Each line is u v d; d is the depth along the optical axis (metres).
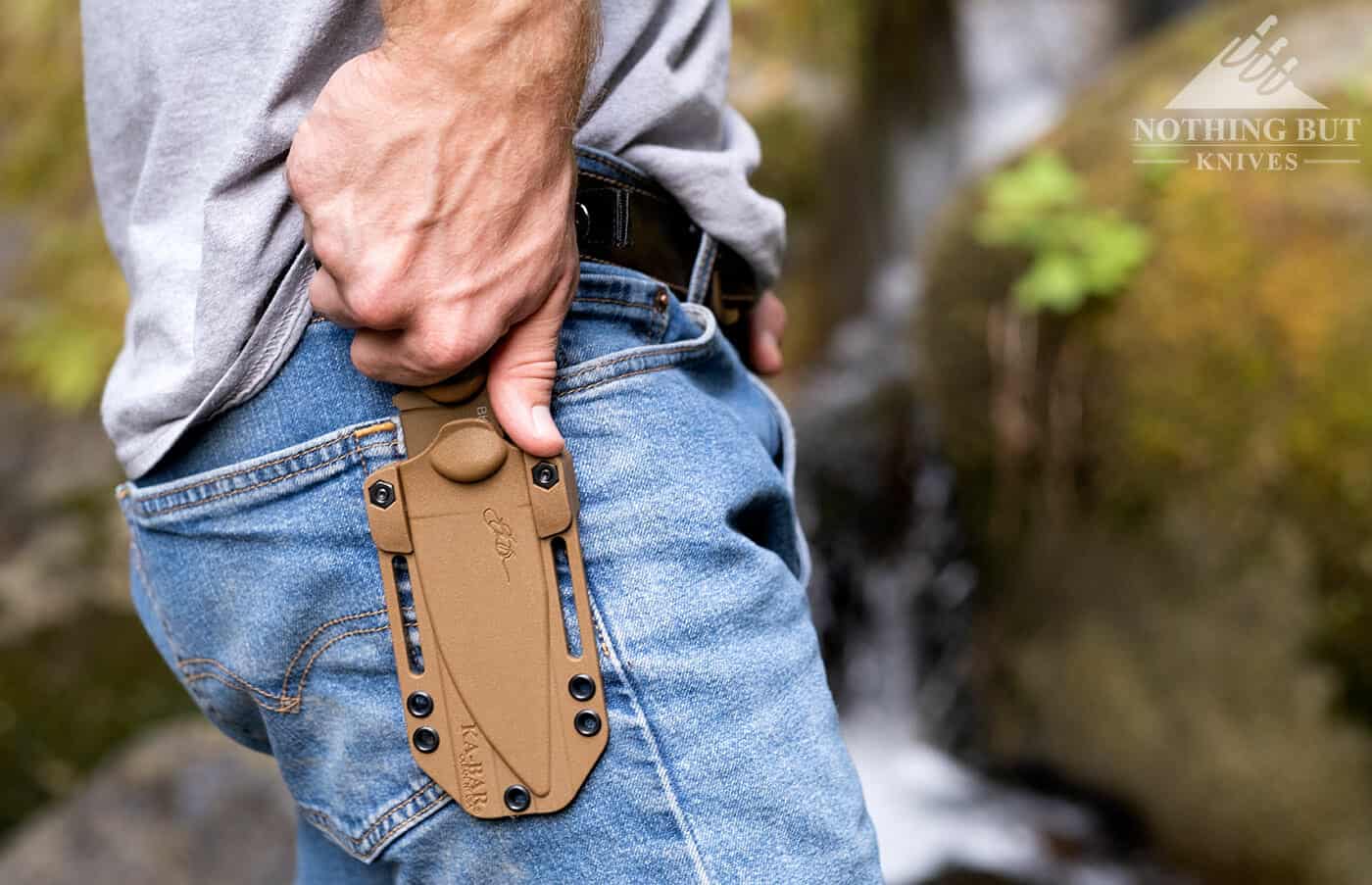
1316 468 2.33
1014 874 2.80
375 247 0.71
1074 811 2.92
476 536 0.78
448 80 0.71
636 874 0.79
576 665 0.78
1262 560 2.42
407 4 0.70
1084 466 2.68
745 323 1.06
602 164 0.84
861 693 3.40
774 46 4.11
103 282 3.50
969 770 3.14
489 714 0.79
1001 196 2.72
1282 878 2.51
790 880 0.79
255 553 0.81
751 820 0.79
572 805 0.79
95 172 0.92
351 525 0.79
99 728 2.68
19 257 3.60
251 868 2.24
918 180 4.36
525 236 0.73
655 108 0.87
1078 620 2.77
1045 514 2.78
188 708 2.74
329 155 0.72
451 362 0.73
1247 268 2.44
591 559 0.79
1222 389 2.45
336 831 0.87
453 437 0.77
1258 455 2.40
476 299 0.72
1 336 3.45
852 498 3.41
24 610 2.80
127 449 0.84
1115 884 2.73
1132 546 2.62
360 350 0.75
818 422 3.58
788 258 3.96
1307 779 2.43
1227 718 2.54
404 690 0.80
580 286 0.80
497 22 0.70
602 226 0.84
